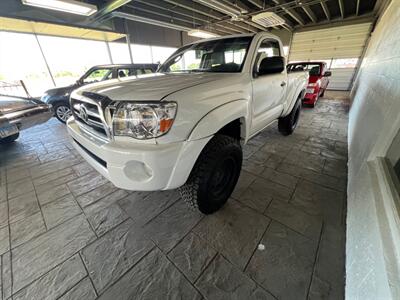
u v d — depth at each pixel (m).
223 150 1.37
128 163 1.06
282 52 2.36
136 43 8.47
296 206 1.69
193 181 1.34
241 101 1.47
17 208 1.78
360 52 9.09
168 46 9.94
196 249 1.32
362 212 1.06
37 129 4.39
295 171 2.27
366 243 0.87
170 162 1.06
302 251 1.28
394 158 1.05
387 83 1.57
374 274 0.69
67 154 2.96
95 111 1.23
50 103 4.70
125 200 1.84
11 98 3.07
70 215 1.67
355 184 1.46
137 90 1.15
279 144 3.11
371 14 8.30
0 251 1.34
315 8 8.19
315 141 3.21
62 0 4.14
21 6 5.02
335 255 1.24
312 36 10.11
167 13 7.30
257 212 1.63
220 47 1.98
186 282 1.12
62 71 7.46
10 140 3.51
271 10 6.63
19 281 1.14
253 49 1.79
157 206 1.75
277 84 2.20
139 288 1.10
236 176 1.70
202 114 1.15
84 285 1.12
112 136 1.12
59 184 2.15
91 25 6.53
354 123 2.99
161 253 1.30
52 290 1.09
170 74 1.82
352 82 9.72
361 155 1.60
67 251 1.33
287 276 1.13
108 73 4.94
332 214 1.59
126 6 6.35
